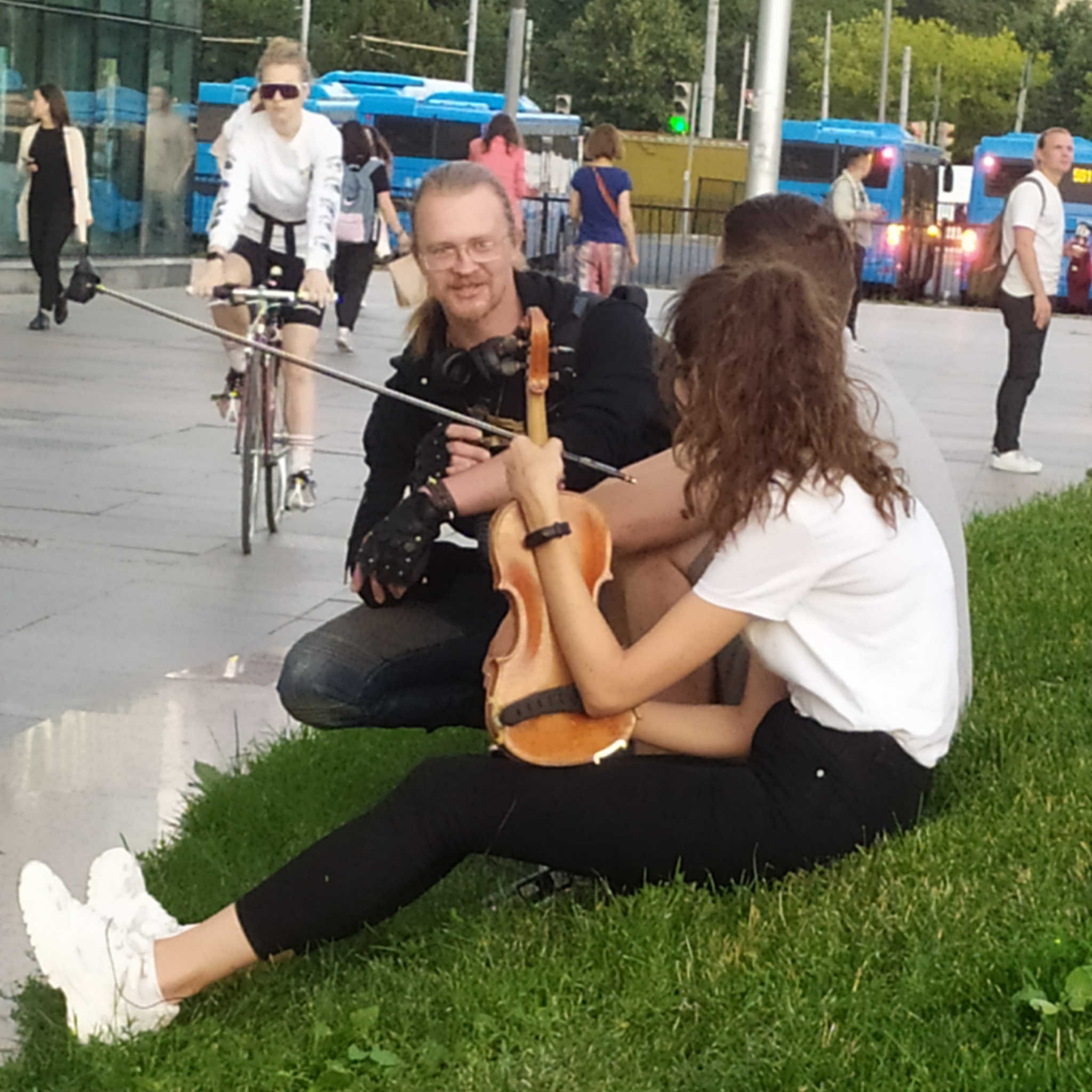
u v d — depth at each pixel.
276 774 4.61
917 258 31.61
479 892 3.80
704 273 3.37
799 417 3.18
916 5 97.44
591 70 67.62
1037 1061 2.88
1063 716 4.64
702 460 3.22
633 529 3.66
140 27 20.81
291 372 8.07
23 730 5.23
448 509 3.81
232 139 7.77
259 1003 3.29
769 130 10.41
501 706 3.25
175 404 12.01
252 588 7.09
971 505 9.69
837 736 3.36
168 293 20.91
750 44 78.88
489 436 3.86
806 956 3.23
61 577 7.09
